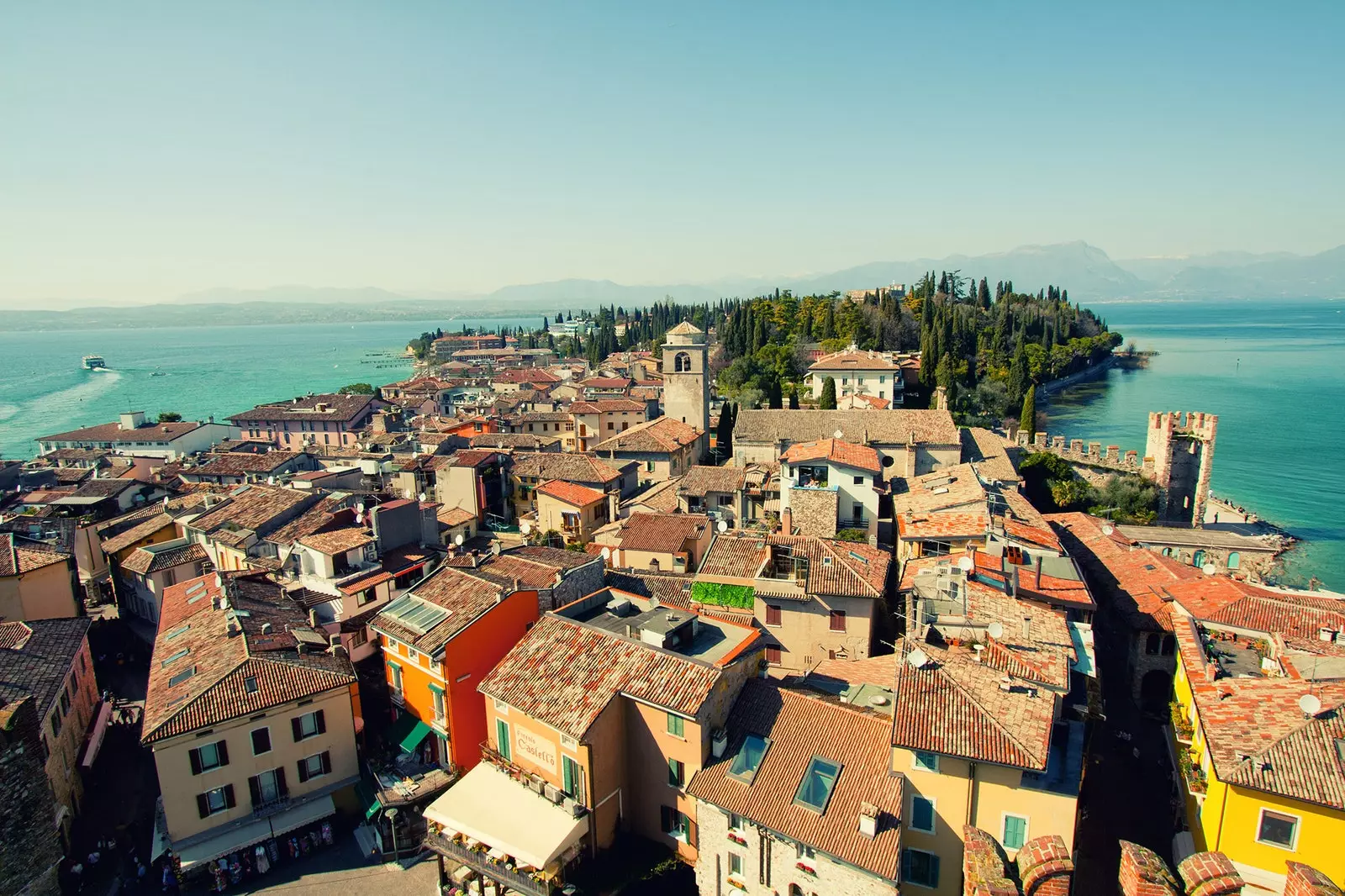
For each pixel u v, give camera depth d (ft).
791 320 647.56
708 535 223.51
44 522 249.55
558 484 294.87
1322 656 125.49
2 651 155.02
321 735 141.28
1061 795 98.37
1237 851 101.24
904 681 113.39
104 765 165.17
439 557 219.61
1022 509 219.00
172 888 128.77
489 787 128.67
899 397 467.11
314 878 131.13
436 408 615.98
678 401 379.14
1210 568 200.85
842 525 238.48
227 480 341.82
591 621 147.95
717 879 113.80
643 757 123.85
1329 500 391.45
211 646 150.82
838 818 103.71
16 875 114.52
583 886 115.44
